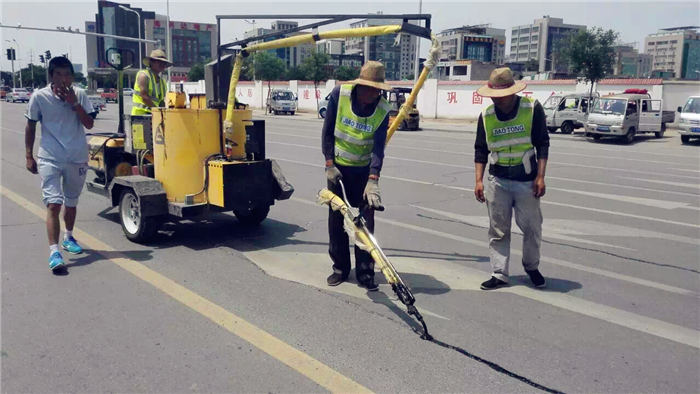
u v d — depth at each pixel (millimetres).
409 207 8312
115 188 6188
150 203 5762
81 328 3916
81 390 3145
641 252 6133
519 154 4609
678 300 4695
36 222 6914
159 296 4527
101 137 7188
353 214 4414
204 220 7188
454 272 5320
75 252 5578
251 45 6070
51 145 5133
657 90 27922
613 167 13891
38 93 5059
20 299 4410
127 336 3805
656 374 3441
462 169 12555
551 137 23828
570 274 5328
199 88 53125
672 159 16031
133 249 5816
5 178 10156
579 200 9203
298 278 5031
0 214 7309
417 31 5062
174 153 5840
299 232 6672
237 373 3344
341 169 4805
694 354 3715
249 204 5984
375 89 4500
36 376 3285
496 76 4523
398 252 5961
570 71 30359
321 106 35688
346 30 5426
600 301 4633
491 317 4246
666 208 8617
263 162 6062
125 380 3254
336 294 4656
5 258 5434
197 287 4746
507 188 4695
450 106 36000
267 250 5891
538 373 3420
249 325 4012
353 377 3320
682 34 172375
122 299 4449
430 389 3207
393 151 16594
